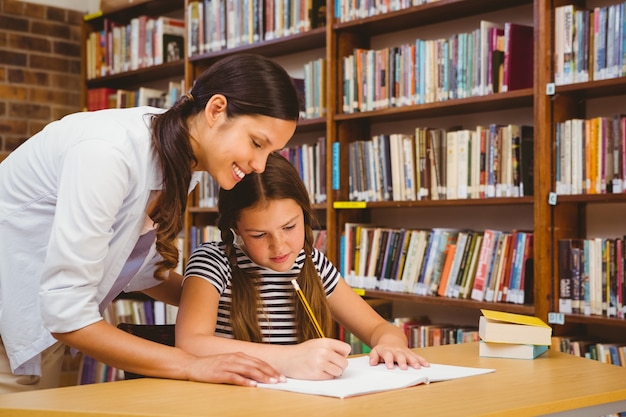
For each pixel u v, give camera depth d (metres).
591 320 2.41
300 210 1.69
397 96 3.03
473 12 2.99
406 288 2.97
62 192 1.32
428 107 2.89
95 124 1.38
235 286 1.74
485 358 1.65
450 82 2.85
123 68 4.31
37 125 4.43
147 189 1.41
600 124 2.43
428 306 3.21
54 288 1.32
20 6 4.37
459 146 2.82
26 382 1.60
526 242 2.60
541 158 2.52
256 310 1.73
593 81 2.42
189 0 3.88
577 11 2.49
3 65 4.30
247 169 1.43
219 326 1.74
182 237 3.96
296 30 3.37
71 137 1.38
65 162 1.33
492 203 2.69
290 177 1.68
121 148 1.34
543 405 1.22
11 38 4.33
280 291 1.77
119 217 1.42
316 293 1.76
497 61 2.71
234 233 1.83
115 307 4.03
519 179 2.65
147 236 1.59
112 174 1.32
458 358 1.65
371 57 3.12
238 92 1.39
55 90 4.51
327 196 3.21
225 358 1.36
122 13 4.41
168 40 4.07
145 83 4.55
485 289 2.71
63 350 1.71
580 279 2.48
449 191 2.86
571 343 2.50
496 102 2.76
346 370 1.48
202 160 1.46
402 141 2.99
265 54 3.76
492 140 2.71
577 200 2.45
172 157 1.39
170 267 1.48
